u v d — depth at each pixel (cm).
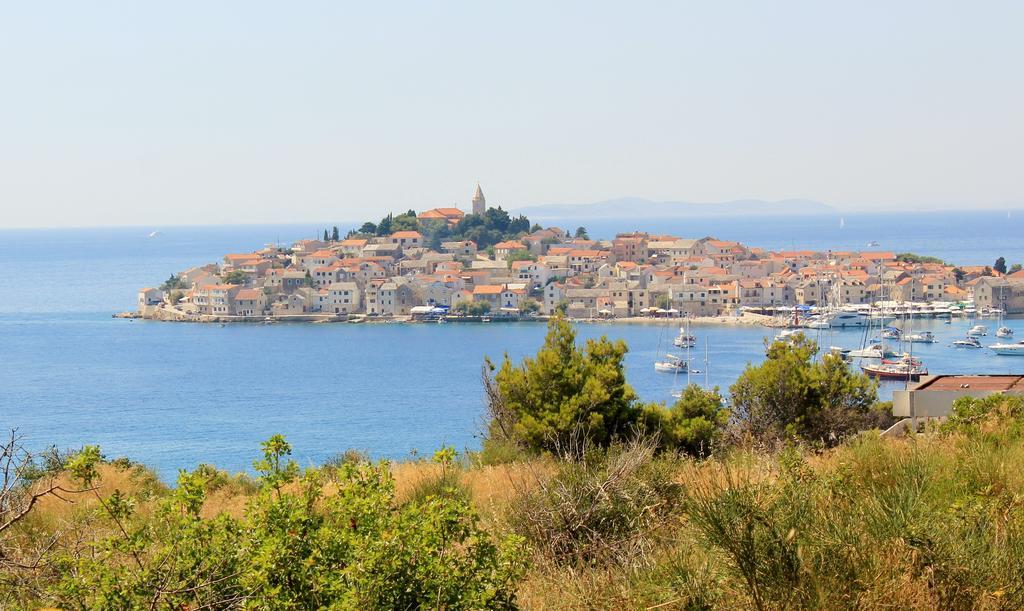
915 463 1681
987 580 1142
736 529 1197
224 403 14925
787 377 4153
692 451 3697
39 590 1284
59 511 2098
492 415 4012
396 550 1165
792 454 1925
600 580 1366
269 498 1228
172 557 1198
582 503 1694
